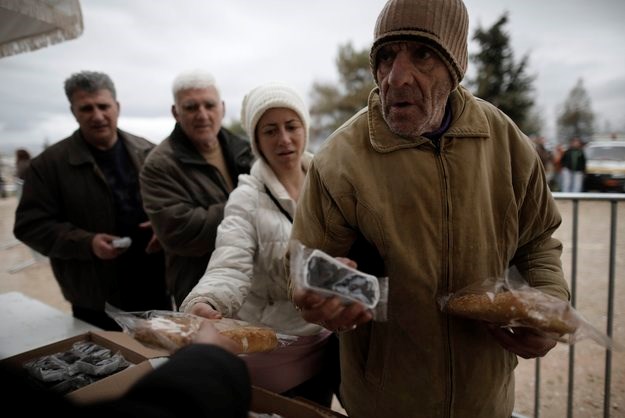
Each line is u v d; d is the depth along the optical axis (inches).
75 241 82.3
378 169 37.3
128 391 21.9
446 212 36.3
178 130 80.7
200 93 77.4
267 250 53.5
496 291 36.0
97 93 86.5
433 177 36.3
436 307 37.4
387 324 38.8
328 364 59.8
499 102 801.6
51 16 55.7
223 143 85.9
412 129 34.6
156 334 33.9
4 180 504.1
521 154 39.0
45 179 86.6
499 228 38.5
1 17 59.8
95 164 87.2
